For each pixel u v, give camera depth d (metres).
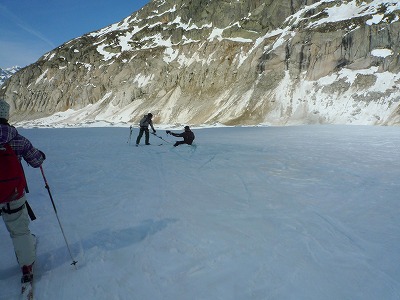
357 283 2.97
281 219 4.67
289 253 3.57
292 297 2.77
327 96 64.50
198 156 11.34
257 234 4.11
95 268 3.32
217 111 74.06
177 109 80.88
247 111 69.19
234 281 3.01
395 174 7.78
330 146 13.88
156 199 5.80
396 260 3.41
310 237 4.01
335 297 2.77
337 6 77.00
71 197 6.03
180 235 4.10
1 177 2.99
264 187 6.63
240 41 86.06
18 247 3.07
